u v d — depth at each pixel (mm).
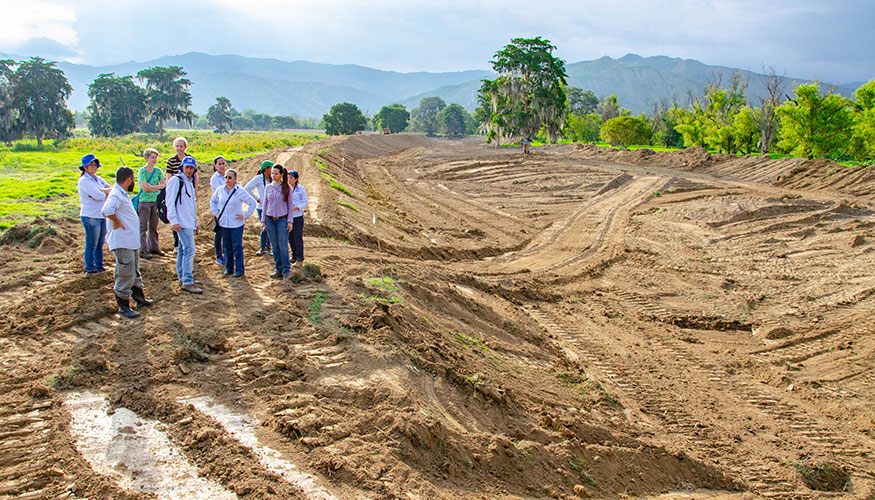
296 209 10289
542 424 6953
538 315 12344
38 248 10961
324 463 4789
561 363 9773
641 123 60469
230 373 6254
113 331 7113
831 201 23516
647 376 9711
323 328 7473
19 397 5574
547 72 54875
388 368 6629
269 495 4348
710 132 56469
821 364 10461
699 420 8398
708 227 21188
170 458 4809
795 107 40250
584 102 120375
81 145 53000
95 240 9008
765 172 33750
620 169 36750
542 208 25781
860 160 40031
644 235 20578
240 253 9422
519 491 5359
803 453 7648
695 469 6922
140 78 109250
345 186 25406
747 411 8828
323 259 11414
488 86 57000
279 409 5617
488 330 10109
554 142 59000
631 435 7520
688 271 16203
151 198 10188
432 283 11109
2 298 8227
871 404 8953
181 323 7422
